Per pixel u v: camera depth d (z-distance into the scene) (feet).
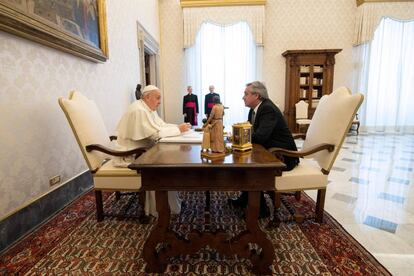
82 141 6.27
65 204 7.82
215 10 21.94
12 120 5.93
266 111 6.73
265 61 23.03
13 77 5.97
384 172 11.44
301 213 7.25
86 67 9.52
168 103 23.73
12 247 5.59
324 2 22.21
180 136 7.04
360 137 21.16
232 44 22.48
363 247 5.55
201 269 4.88
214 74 22.90
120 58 13.00
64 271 4.83
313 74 21.75
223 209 7.59
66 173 8.05
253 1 21.50
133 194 8.34
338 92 6.39
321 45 22.74
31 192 6.51
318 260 5.09
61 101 6.02
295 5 22.34
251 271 4.83
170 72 23.35
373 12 21.70
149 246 4.73
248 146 5.19
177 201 7.30
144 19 17.57
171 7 22.56
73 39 8.16
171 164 4.15
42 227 6.48
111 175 6.48
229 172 4.30
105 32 10.75
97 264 5.03
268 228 6.39
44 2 6.75
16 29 5.74
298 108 21.65
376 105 23.25
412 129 23.30
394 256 5.29
